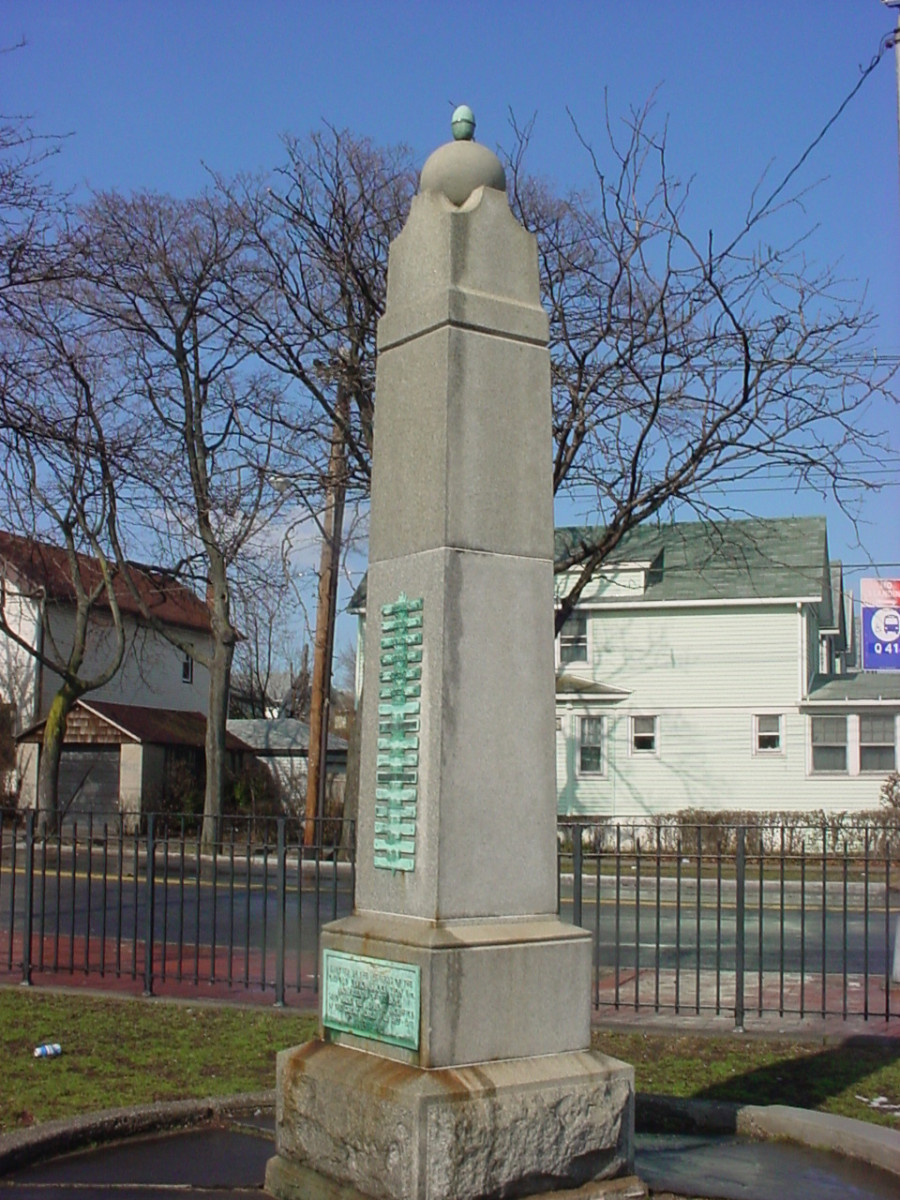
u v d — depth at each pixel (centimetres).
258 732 4512
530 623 595
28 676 3953
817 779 3378
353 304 2372
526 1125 536
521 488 602
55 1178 603
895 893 2155
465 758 567
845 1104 754
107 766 3869
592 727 3556
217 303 2397
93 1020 969
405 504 601
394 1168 518
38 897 1881
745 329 2094
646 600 3512
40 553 2348
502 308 605
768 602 3428
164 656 4538
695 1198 578
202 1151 648
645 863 2644
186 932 1532
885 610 3020
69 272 1366
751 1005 1100
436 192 621
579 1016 575
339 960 586
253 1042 896
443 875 554
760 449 2170
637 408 2230
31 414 1312
